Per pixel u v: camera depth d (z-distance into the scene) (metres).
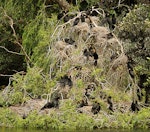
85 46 34.38
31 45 40.97
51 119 29.73
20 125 30.09
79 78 32.97
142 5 37.72
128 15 36.59
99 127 29.47
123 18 36.88
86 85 32.41
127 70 33.59
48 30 38.78
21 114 31.59
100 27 35.16
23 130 28.86
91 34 34.78
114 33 36.97
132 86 33.00
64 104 30.75
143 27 35.91
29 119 30.12
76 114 30.11
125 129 29.20
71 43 35.31
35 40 40.50
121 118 29.81
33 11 43.97
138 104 32.19
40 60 35.84
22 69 47.00
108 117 29.92
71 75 32.84
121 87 33.59
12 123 30.58
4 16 44.91
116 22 39.09
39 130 28.92
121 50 34.00
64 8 43.59
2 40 46.09
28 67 37.09
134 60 35.25
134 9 37.09
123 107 31.48
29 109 32.16
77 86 31.97
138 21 36.25
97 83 32.59
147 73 34.59
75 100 31.44
